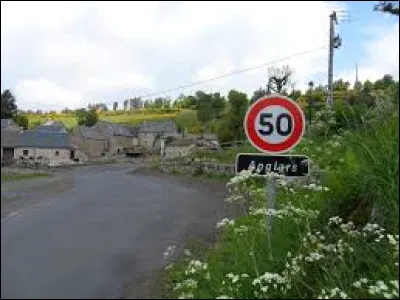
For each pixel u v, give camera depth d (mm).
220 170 33375
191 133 74125
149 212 8672
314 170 8039
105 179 18875
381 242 6062
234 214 10008
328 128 8828
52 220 6176
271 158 7105
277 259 6277
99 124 69188
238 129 50469
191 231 8102
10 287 4508
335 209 7348
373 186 6629
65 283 4727
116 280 5051
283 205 7305
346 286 5387
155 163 42062
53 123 63219
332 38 27328
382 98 8164
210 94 76625
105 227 6242
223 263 6656
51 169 26484
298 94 18844
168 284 5523
